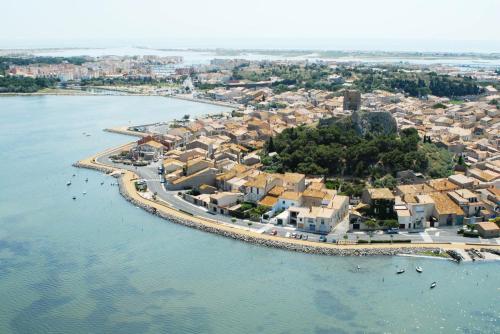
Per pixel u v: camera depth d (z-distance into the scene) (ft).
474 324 442.09
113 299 482.28
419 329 435.12
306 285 503.20
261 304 472.85
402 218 611.88
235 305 471.21
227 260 554.46
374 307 466.70
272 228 626.64
